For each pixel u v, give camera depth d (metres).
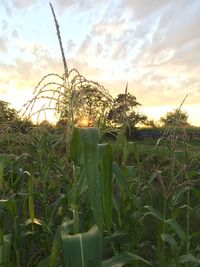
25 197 4.16
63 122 3.08
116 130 3.40
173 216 3.57
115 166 2.98
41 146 4.20
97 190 2.40
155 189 5.65
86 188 2.62
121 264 2.48
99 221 2.38
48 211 4.18
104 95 2.68
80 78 2.60
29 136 4.16
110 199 2.61
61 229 2.66
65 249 2.16
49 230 3.59
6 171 4.71
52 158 4.03
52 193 4.71
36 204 5.09
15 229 3.67
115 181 3.98
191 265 3.54
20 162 4.52
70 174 3.84
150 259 4.33
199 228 5.86
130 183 3.92
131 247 3.77
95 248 2.17
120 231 3.65
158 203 5.52
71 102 2.60
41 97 2.61
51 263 2.65
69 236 2.23
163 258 3.36
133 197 3.78
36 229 4.13
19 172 4.47
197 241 5.25
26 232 3.76
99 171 2.58
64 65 2.58
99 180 2.41
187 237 3.47
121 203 3.88
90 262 2.13
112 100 2.74
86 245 2.17
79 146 2.57
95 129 2.49
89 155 2.41
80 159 2.60
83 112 2.75
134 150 3.92
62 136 3.42
